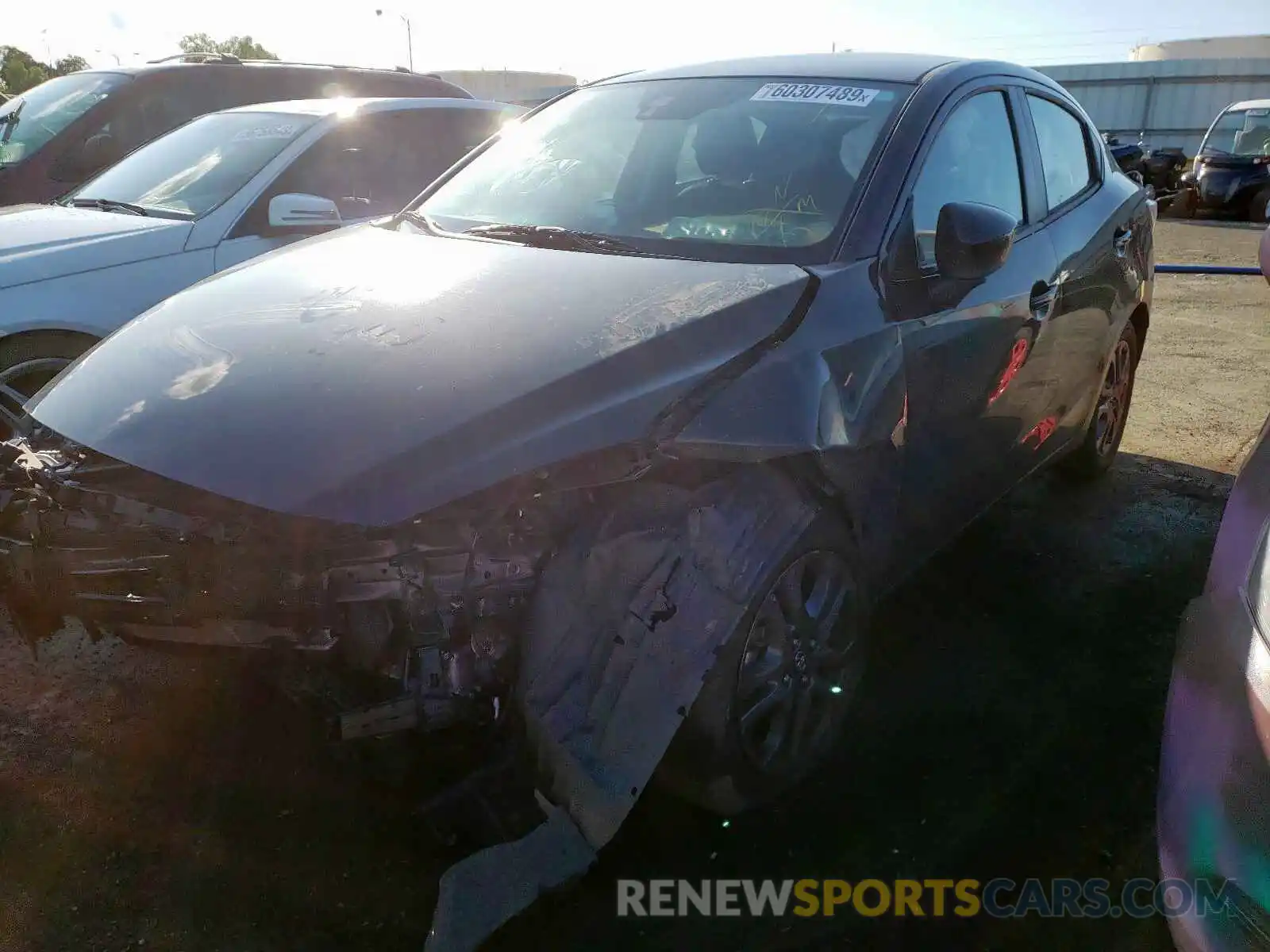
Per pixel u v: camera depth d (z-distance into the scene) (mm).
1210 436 5211
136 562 2000
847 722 2740
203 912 2053
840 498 2346
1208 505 4273
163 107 6617
